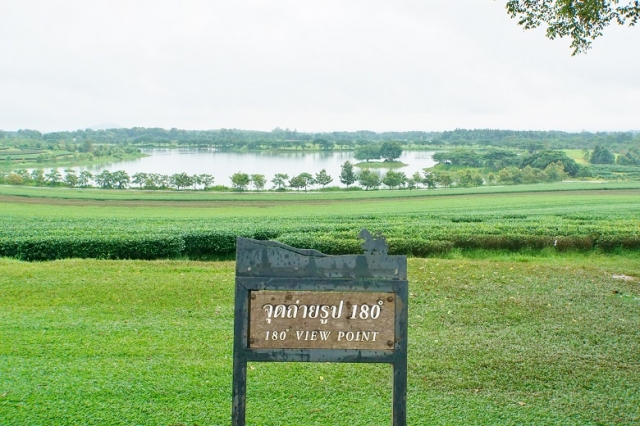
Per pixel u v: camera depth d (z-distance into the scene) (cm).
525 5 1512
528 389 768
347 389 757
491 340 970
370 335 439
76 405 684
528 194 6025
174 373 794
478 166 13838
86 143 19300
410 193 6475
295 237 1962
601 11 1431
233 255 2127
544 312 1140
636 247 2039
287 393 741
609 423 671
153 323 1030
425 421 667
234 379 437
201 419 660
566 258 1928
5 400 689
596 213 3103
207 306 1148
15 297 1185
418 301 1212
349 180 9812
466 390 762
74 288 1262
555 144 18862
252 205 5272
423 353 901
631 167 11781
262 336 437
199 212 4519
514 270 1516
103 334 959
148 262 1631
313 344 438
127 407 684
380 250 436
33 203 5131
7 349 871
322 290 434
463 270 1498
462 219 2878
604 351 920
